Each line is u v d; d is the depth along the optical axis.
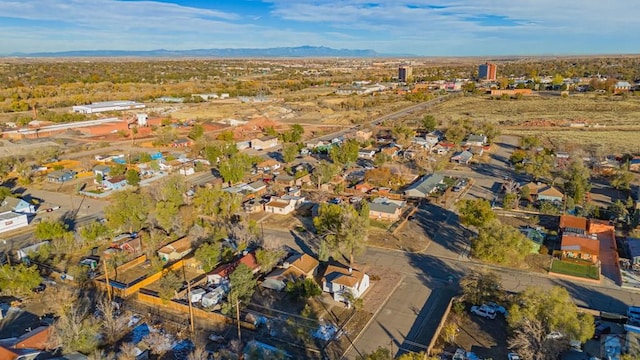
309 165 109.12
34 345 42.16
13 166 107.00
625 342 40.41
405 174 98.19
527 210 77.00
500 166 106.62
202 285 54.50
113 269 58.28
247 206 78.44
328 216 62.81
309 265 56.88
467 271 57.16
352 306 49.44
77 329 42.38
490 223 60.22
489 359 39.28
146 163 107.19
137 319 47.84
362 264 59.44
